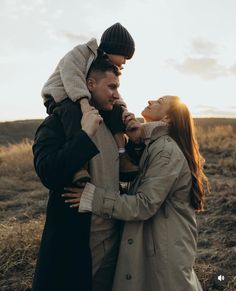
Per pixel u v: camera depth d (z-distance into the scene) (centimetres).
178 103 272
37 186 1095
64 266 236
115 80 252
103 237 249
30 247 544
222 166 1249
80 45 254
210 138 1873
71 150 222
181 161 254
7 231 600
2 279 499
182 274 238
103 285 256
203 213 762
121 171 262
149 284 244
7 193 1004
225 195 855
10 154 1572
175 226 248
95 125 229
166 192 244
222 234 656
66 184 235
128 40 286
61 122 239
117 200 237
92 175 244
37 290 239
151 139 262
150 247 245
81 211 234
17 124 4478
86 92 238
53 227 240
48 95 253
